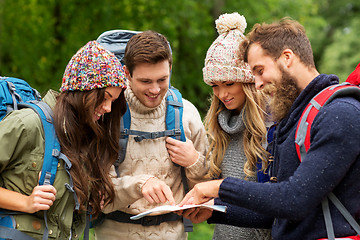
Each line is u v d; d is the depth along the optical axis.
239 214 2.40
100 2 9.29
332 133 1.79
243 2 9.29
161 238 2.74
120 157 2.65
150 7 9.38
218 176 2.78
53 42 9.59
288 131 2.05
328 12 20.84
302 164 1.86
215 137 2.74
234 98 2.62
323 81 1.96
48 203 2.08
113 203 2.60
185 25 9.77
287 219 1.90
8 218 2.12
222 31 2.70
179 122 2.74
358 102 1.87
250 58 2.14
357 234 1.87
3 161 2.08
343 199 1.87
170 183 2.75
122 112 2.51
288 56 2.05
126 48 2.56
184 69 9.74
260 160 2.54
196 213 2.43
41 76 9.37
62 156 2.18
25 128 2.11
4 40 9.35
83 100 2.21
